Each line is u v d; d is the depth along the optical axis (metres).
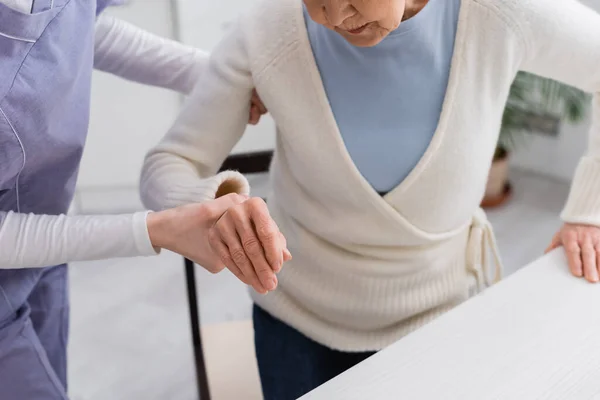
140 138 2.31
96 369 1.88
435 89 0.79
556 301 0.77
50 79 0.76
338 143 0.81
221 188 0.80
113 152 2.34
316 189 0.87
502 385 0.66
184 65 1.03
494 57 0.79
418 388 0.66
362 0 0.62
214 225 0.69
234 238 0.67
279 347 1.02
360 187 0.83
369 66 0.77
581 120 2.23
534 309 0.76
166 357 1.91
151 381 1.83
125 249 0.75
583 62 0.82
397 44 0.75
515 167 2.69
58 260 0.75
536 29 0.78
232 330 1.25
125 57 1.00
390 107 0.80
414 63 0.77
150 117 2.27
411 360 0.69
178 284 2.21
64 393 1.00
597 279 0.81
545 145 2.57
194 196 0.77
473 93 0.80
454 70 0.78
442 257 0.93
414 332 0.73
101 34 0.98
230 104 0.85
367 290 0.92
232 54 0.84
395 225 0.86
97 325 2.04
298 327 0.99
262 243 0.66
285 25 0.80
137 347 1.95
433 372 0.68
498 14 0.77
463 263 0.98
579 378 0.67
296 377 1.01
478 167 0.85
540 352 0.70
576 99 2.10
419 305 0.94
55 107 0.78
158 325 2.04
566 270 0.83
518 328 0.73
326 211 0.89
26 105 0.74
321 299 0.95
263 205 0.67
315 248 0.93
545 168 2.62
